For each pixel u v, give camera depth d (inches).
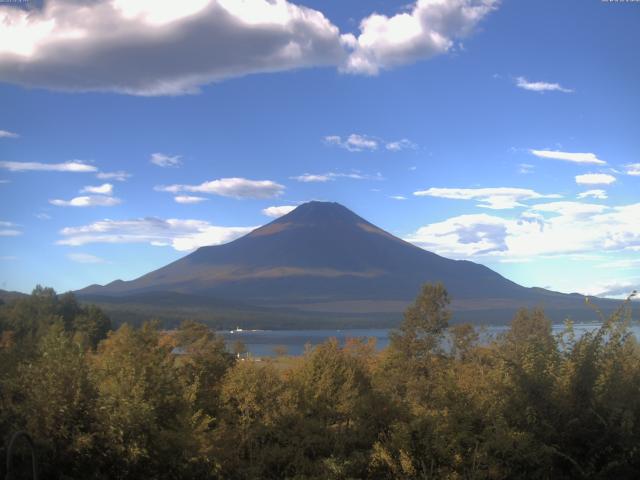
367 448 553.6
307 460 555.5
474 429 398.6
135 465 396.8
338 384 691.4
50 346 414.0
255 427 609.0
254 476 540.4
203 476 460.1
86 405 395.2
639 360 451.2
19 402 409.7
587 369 396.5
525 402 394.3
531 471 375.6
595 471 371.6
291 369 719.1
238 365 702.5
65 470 382.9
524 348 436.8
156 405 458.9
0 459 354.9
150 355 548.1
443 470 391.9
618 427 375.2
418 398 1096.2
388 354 1441.9
